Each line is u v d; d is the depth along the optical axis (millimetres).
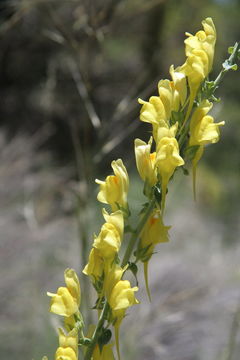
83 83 4949
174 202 10930
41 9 5133
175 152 2191
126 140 12094
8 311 5879
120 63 13648
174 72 2318
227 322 6125
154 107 2270
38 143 11469
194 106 2318
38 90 13023
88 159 4809
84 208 4652
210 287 6516
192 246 9609
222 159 13469
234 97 14203
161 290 6941
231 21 15008
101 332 2250
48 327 5465
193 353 5922
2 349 5512
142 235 2369
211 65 2295
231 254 9000
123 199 2348
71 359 2143
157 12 13078
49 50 12406
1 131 8898
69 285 2264
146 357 5789
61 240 6855
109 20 5559
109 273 2191
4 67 13555
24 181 7477
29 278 6355
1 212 7055
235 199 12211
